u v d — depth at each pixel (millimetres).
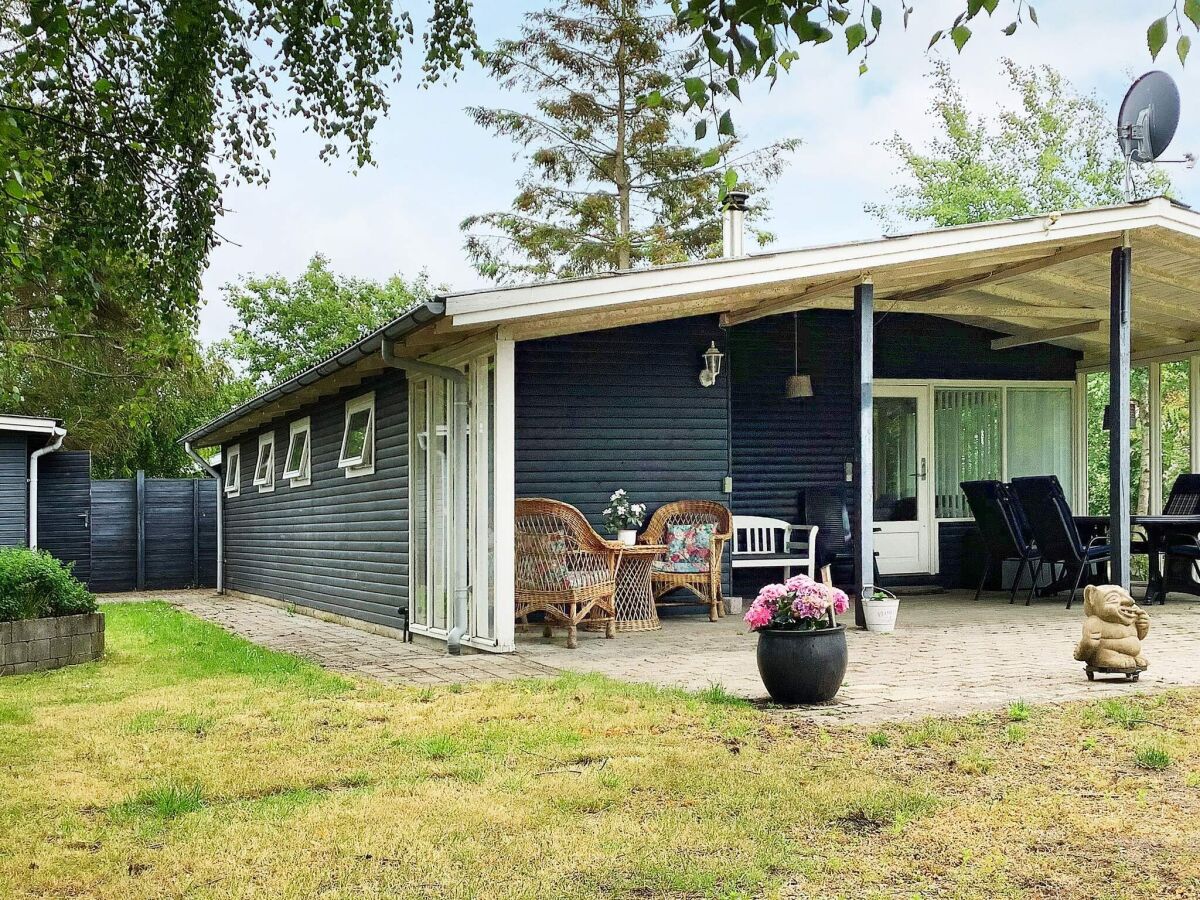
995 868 3215
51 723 5477
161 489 18844
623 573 9188
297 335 36094
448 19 8266
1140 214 8953
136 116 7676
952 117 27938
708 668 6883
